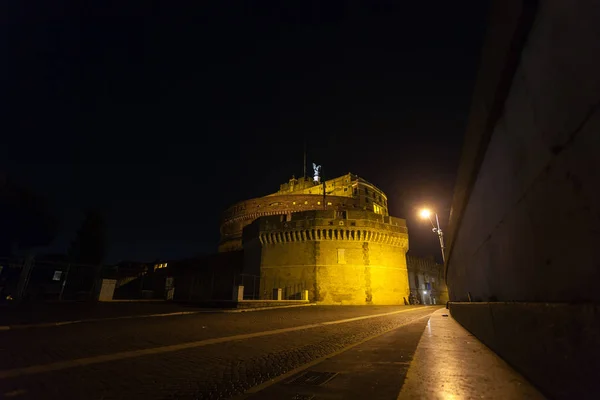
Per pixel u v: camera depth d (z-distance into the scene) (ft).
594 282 7.14
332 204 202.08
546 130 9.00
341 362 19.40
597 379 6.93
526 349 12.28
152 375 18.19
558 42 7.82
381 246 148.87
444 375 14.20
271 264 145.89
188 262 193.67
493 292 19.25
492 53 11.85
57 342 26.50
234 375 18.25
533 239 11.12
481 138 15.57
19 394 14.65
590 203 6.96
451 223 34.09
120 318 44.19
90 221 164.45
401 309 97.45
